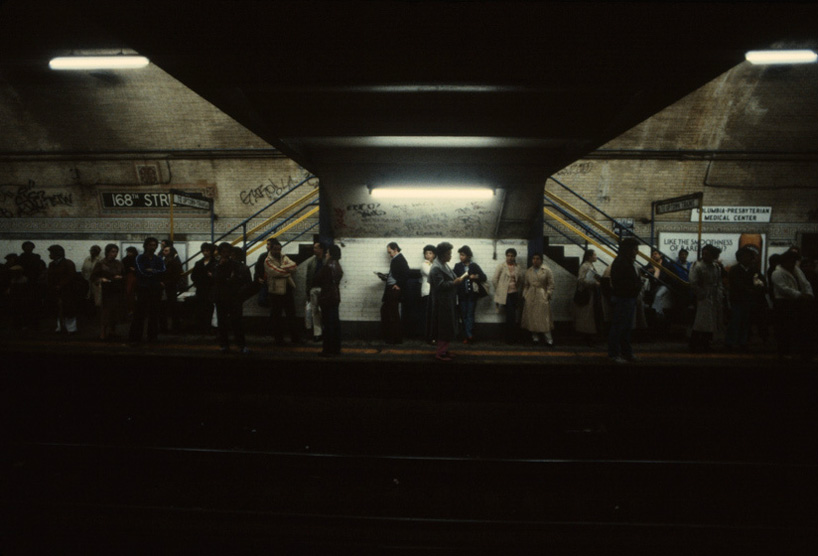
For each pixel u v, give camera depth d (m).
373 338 9.77
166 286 9.84
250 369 7.39
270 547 3.90
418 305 9.67
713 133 13.24
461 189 8.91
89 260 12.02
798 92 12.67
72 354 7.61
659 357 7.80
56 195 14.43
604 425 6.83
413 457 5.34
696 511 4.69
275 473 5.34
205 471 5.38
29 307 10.08
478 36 4.52
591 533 4.24
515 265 9.14
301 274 9.82
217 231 14.11
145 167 14.09
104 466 5.45
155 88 13.27
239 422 6.89
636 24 4.32
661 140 13.31
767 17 4.07
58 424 6.87
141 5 4.15
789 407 7.07
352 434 6.46
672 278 10.08
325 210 9.58
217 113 13.48
